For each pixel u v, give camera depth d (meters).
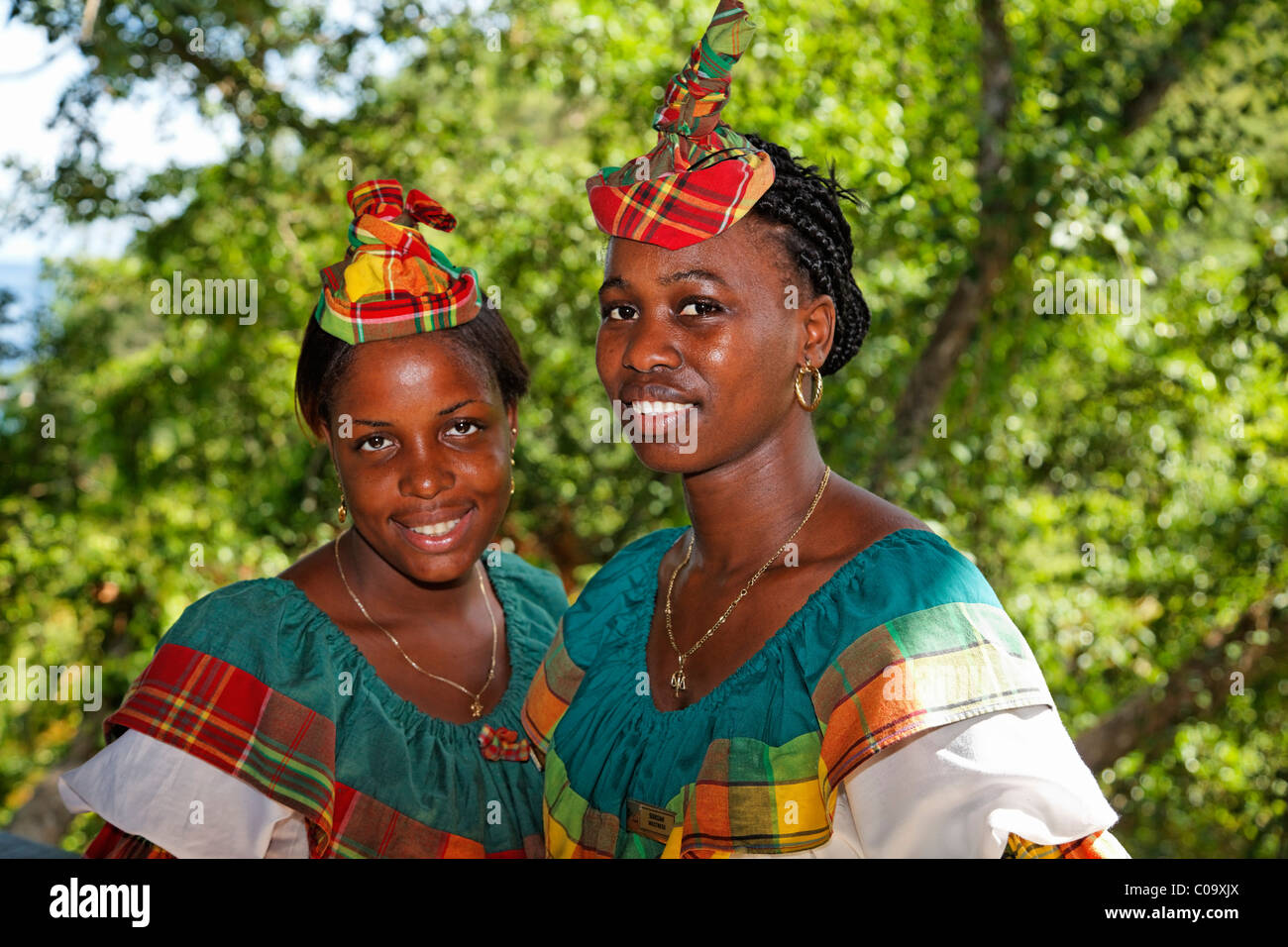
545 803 1.64
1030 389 8.71
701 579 1.56
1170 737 8.51
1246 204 8.52
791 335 1.43
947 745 1.29
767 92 7.41
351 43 7.71
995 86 7.84
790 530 1.49
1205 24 8.19
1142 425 9.09
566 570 9.04
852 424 7.97
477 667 2.04
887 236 7.56
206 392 8.67
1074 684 8.29
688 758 1.44
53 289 9.02
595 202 1.44
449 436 1.82
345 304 1.75
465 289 1.81
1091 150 7.44
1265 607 8.46
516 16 7.86
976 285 7.67
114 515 8.62
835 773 1.31
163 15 6.38
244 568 8.43
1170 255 8.84
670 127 1.40
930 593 1.36
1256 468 8.84
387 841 1.83
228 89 7.36
